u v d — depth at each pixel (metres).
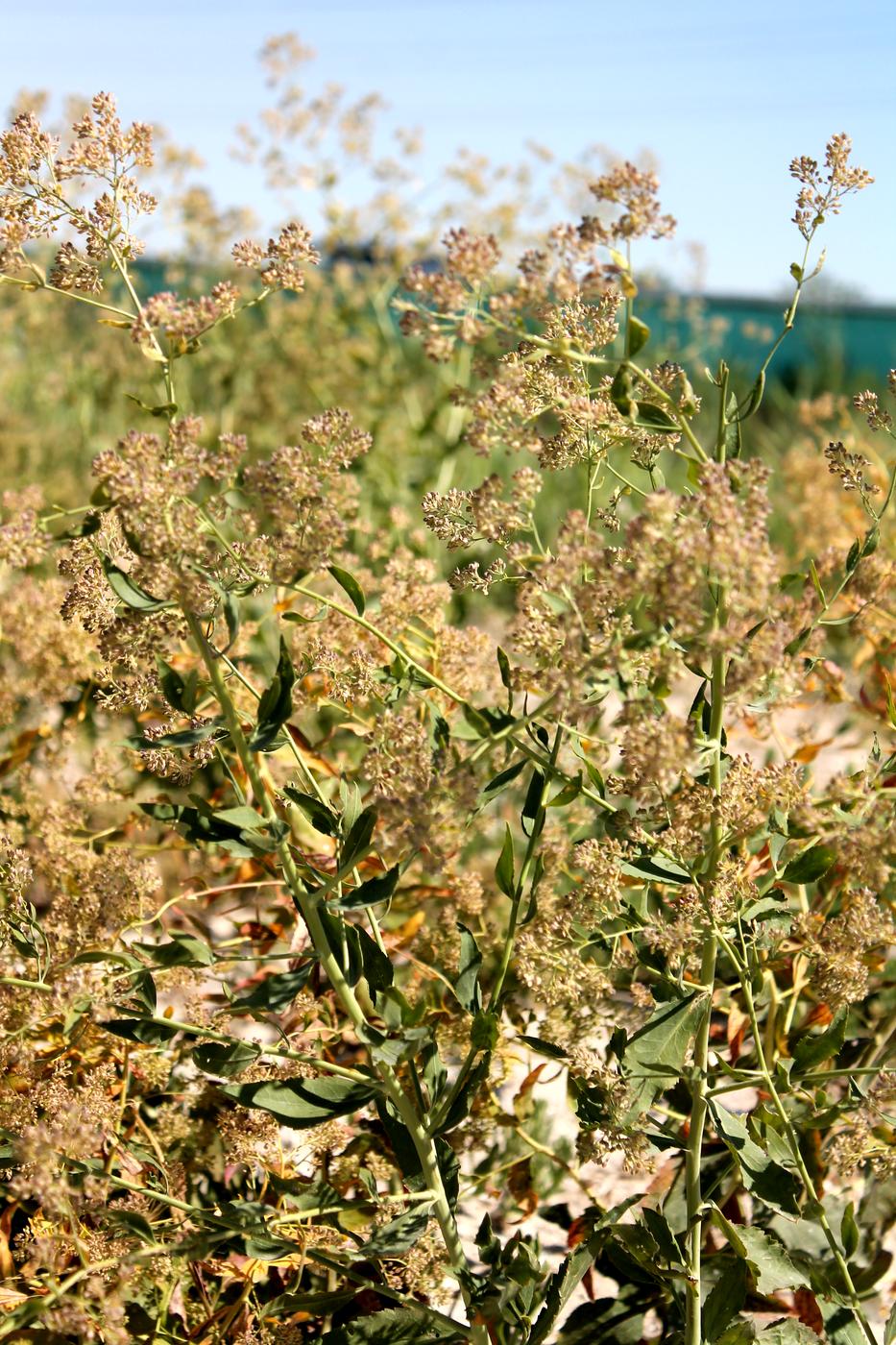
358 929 1.71
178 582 1.59
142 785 3.31
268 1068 2.01
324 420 1.65
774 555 1.45
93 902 2.00
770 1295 2.07
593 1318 2.05
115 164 1.70
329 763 2.51
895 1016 2.33
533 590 1.65
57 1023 2.19
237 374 6.98
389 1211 1.84
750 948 1.88
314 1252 1.74
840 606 2.86
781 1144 1.71
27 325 7.72
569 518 1.55
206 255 7.31
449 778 1.57
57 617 2.92
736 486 1.56
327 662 1.96
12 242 1.66
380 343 7.08
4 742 3.49
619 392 1.55
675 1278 1.81
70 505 5.89
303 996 2.12
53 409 7.32
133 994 2.03
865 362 13.92
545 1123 2.69
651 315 8.23
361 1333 1.76
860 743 2.97
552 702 1.51
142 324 1.63
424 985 2.54
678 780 1.54
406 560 2.46
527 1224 2.62
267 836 1.66
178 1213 1.95
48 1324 1.59
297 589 1.69
